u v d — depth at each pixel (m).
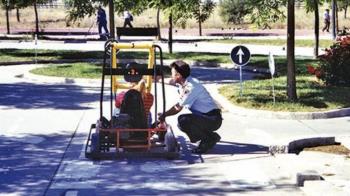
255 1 12.70
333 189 6.88
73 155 8.99
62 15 55.34
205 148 9.16
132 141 8.72
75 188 7.29
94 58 25.72
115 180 7.66
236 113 12.66
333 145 9.59
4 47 30.98
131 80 9.31
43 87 17.28
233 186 7.42
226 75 20.77
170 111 9.21
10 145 9.67
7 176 7.81
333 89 14.80
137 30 9.84
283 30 47.44
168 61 24.31
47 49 29.66
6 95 15.52
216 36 41.94
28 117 12.25
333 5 33.91
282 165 8.32
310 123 11.78
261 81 16.69
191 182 7.59
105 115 12.44
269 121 11.96
